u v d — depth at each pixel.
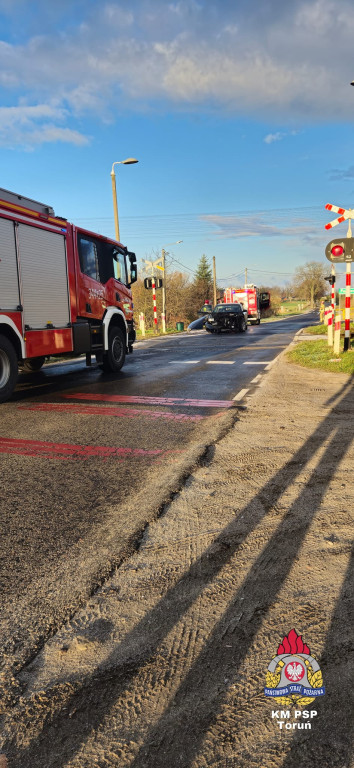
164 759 1.66
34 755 1.69
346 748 1.68
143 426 6.19
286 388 8.44
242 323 28.16
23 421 6.61
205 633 2.26
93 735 1.75
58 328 9.20
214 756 1.66
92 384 9.90
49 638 2.26
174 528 3.32
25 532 3.32
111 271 11.41
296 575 2.70
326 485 3.97
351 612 2.37
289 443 5.16
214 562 2.87
